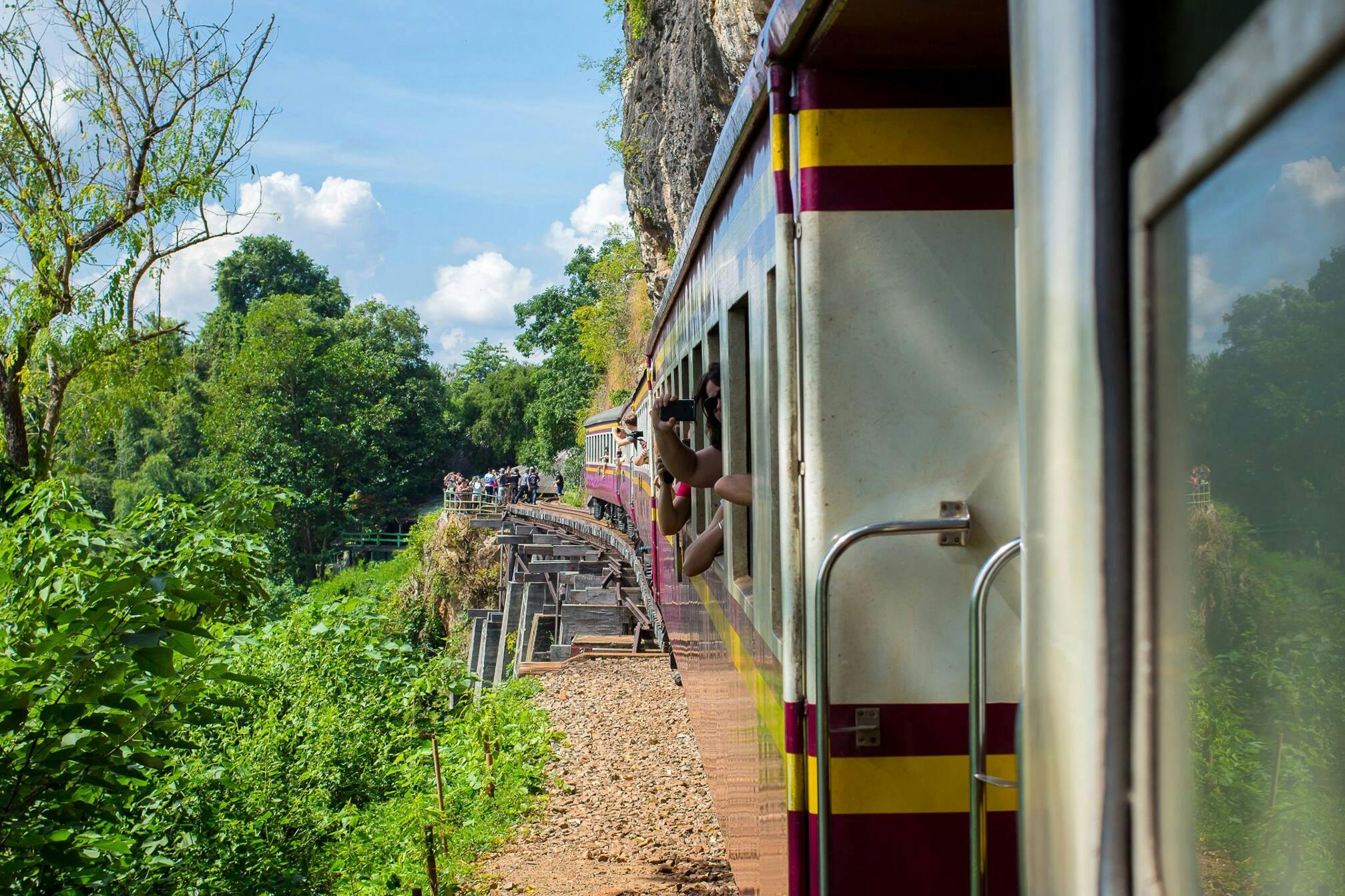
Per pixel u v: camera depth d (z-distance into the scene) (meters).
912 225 2.61
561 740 10.71
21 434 13.59
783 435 2.69
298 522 59.38
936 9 2.24
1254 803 0.94
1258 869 0.94
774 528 2.94
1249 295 0.87
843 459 2.61
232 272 83.75
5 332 13.15
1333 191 0.77
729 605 4.38
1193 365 0.94
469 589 42.22
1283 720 0.91
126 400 14.66
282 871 6.71
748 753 3.78
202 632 4.34
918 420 2.61
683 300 6.05
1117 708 1.00
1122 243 1.00
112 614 4.30
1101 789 1.02
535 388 89.12
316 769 8.05
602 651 17.81
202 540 5.78
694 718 6.88
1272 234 0.83
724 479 3.77
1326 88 0.76
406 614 42.19
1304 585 0.88
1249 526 0.91
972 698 2.28
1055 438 1.10
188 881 6.28
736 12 14.36
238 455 58.66
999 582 2.58
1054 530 1.11
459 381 105.00
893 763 2.60
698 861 6.88
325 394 62.16
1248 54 0.83
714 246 4.37
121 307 13.55
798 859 2.66
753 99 2.99
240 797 7.19
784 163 2.71
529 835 7.88
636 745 10.35
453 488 51.47
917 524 2.54
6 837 4.09
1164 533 0.98
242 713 8.46
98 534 5.06
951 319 2.61
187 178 13.38
